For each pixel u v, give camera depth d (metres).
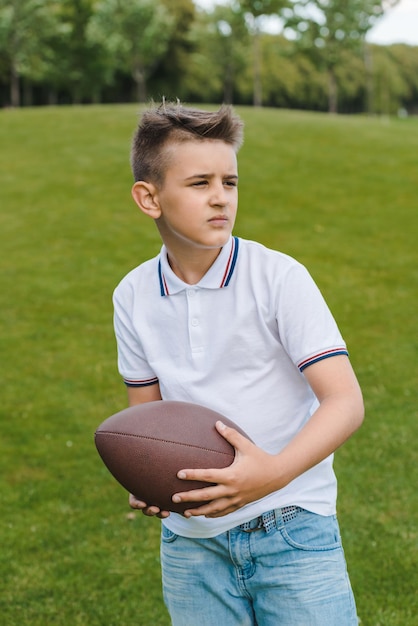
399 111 79.25
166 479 1.73
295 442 1.64
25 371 6.54
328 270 9.27
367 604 3.20
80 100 50.00
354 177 14.03
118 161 15.12
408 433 5.01
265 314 1.81
